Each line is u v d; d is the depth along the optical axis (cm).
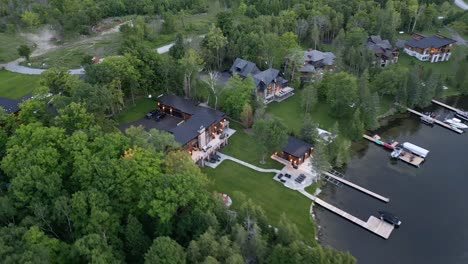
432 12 18250
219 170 9738
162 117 11706
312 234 8144
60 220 6619
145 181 6988
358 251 7919
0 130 8600
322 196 9219
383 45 15400
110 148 7531
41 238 6041
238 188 9175
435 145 11294
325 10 17475
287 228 6612
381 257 7812
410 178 9956
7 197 6975
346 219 8600
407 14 18400
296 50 13225
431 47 15450
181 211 7175
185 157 7781
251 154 10350
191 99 12519
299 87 13625
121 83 11769
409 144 10888
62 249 6147
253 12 19200
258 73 13062
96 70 10888
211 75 12238
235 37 14988
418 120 12519
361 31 15150
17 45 16338
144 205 6712
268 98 12862
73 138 7700
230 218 6931
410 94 12694
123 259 6334
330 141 10069
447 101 13412
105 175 6875
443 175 10094
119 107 11694
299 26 16600
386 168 10306
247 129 11350
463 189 9625
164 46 16188
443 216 8812
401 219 8688
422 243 8144
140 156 7275
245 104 11294
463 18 18262
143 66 12225
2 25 17875
